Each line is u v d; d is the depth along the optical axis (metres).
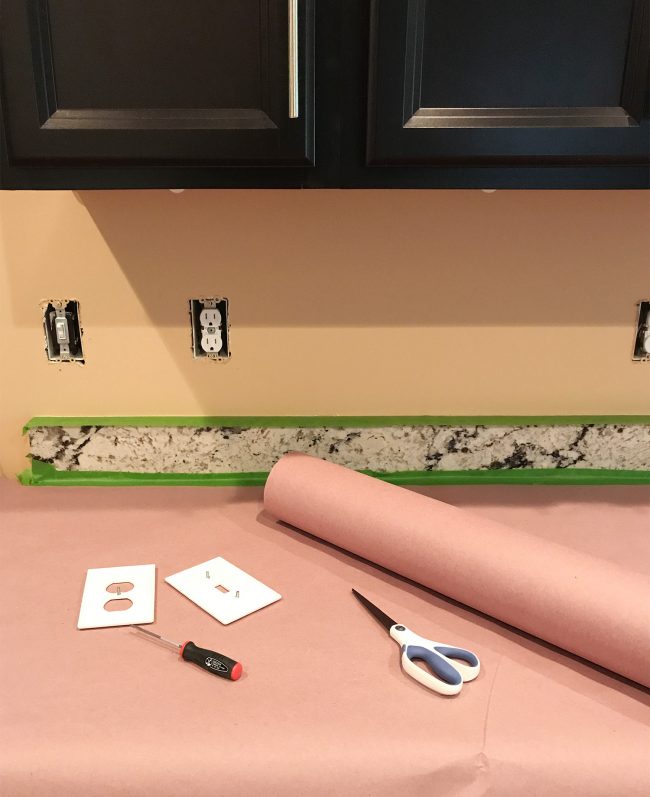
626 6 0.79
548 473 1.27
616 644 0.74
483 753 0.66
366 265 1.19
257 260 1.18
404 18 0.78
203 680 0.74
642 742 0.68
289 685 0.74
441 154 0.83
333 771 0.65
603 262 1.21
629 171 0.85
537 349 1.25
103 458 1.26
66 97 0.81
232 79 0.81
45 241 1.16
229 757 0.65
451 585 0.88
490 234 1.18
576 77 0.81
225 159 0.83
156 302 1.20
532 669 0.78
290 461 1.11
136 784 0.65
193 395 1.26
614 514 1.15
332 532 1.00
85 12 0.78
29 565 0.97
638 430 1.27
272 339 1.23
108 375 1.24
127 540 1.05
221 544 1.04
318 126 0.83
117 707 0.70
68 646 0.80
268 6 0.78
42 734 0.67
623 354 1.26
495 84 0.81
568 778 0.65
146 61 0.80
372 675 0.76
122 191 1.14
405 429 1.26
